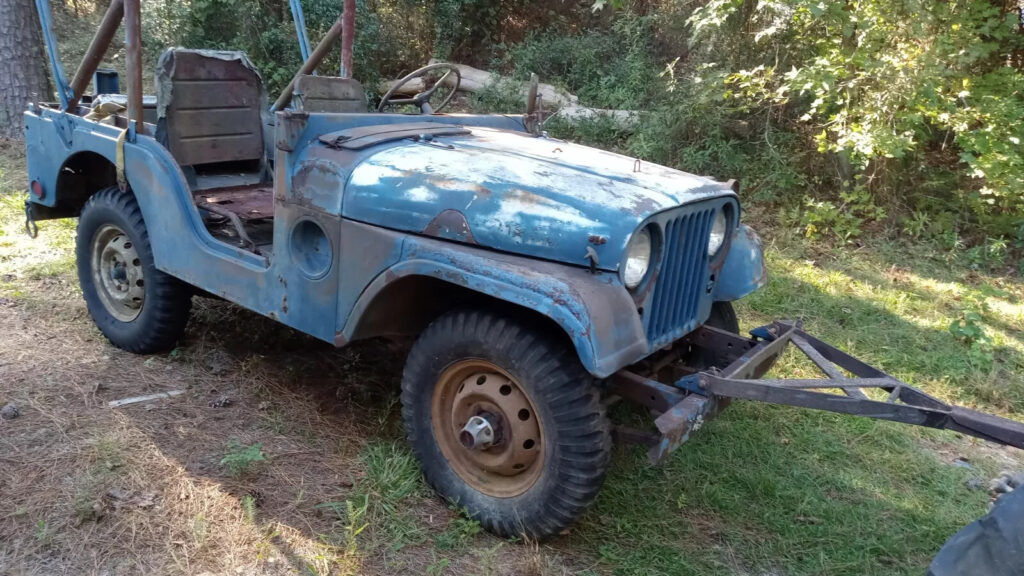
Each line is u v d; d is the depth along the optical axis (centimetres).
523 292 234
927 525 304
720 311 359
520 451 261
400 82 425
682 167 775
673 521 288
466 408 273
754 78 754
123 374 364
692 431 254
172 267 348
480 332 257
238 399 349
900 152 634
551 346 246
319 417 339
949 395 427
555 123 872
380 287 268
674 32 955
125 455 292
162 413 330
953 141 754
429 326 275
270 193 420
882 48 672
